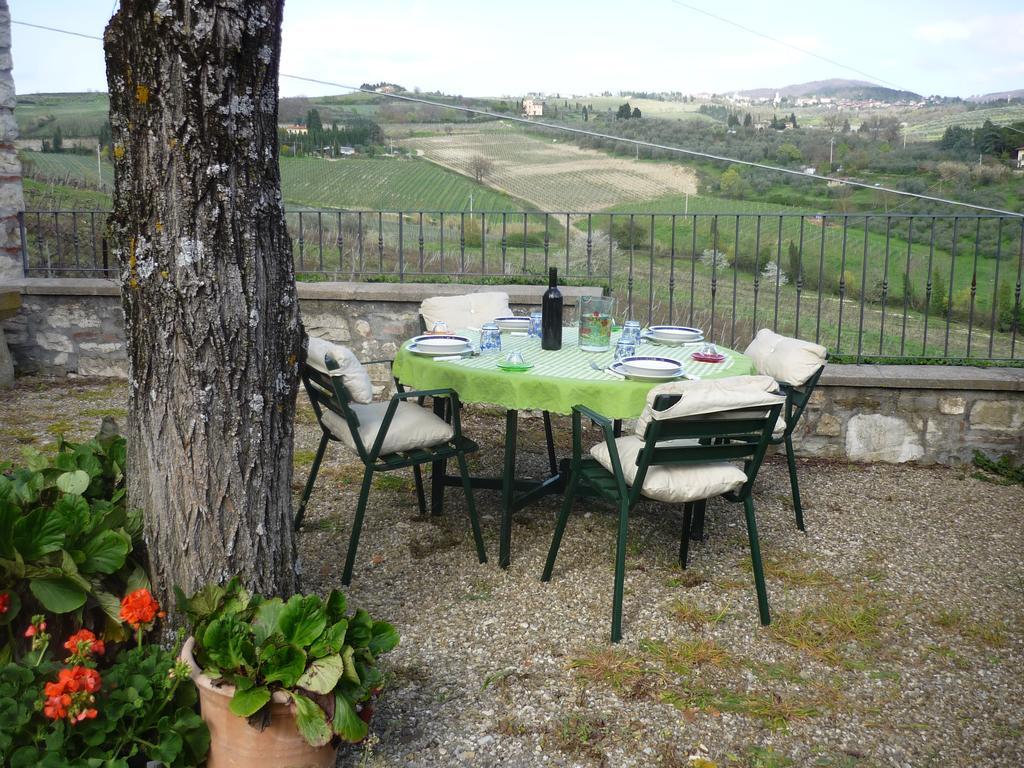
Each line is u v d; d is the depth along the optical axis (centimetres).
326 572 316
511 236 1272
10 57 591
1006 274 1357
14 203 606
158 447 203
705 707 231
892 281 1327
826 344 917
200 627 185
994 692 243
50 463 242
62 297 587
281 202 208
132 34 183
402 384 366
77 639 175
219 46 183
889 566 332
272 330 208
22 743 172
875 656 263
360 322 557
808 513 391
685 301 1057
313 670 175
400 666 250
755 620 284
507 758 208
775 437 377
